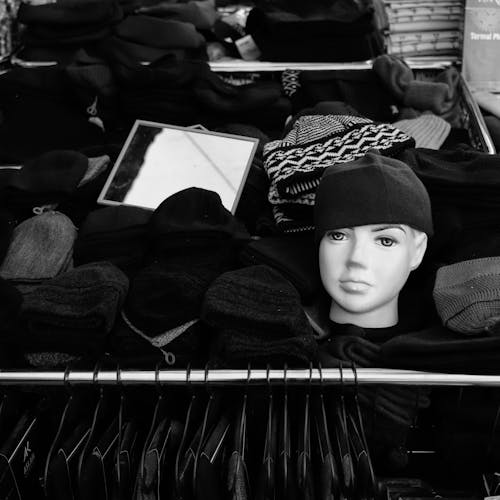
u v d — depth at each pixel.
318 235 1.37
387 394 1.30
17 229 1.63
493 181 1.49
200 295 1.34
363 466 1.12
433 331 1.34
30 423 1.26
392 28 2.41
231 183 1.73
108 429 1.21
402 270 1.34
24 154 2.06
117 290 1.29
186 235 1.45
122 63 2.07
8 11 2.50
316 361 1.27
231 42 2.59
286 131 1.96
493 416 1.33
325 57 2.35
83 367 1.27
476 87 2.31
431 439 1.47
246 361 1.24
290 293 1.29
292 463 1.23
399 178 1.33
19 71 2.17
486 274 1.29
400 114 2.16
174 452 1.23
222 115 2.10
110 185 1.73
